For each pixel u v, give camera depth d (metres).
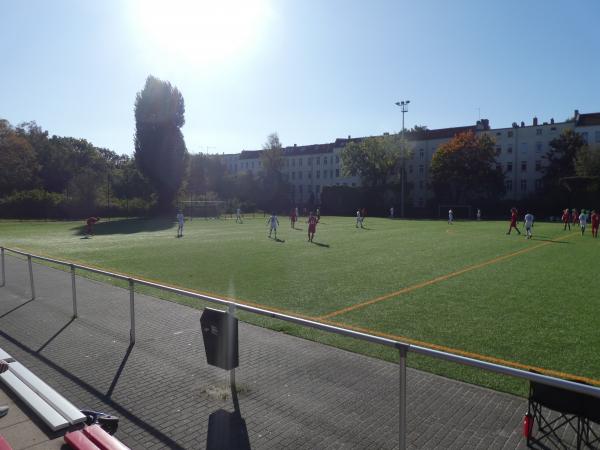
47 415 4.47
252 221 52.06
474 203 68.12
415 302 10.08
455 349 6.88
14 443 4.11
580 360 6.43
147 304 9.69
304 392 5.26
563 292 11.14
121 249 21.33
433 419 4.58
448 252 19.78
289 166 109.88
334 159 102.62
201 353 6.64
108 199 57.75
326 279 13.06
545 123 76.88
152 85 56.47
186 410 4.88
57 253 19.70
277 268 15.20
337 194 77.94
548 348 6.93
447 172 70.12
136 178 74.12
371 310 9.37
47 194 54.41
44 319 8.53
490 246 22.39
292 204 87.94
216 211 64.81
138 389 5.42
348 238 27.45
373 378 5.64
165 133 57.47
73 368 6.09
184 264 16.22
